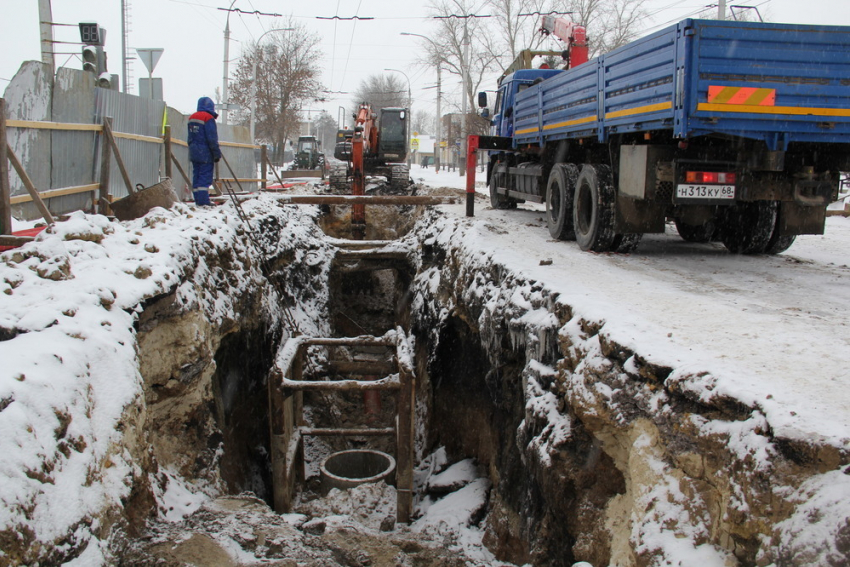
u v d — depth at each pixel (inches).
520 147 498.9
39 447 139.4
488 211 575.8
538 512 200.8
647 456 142.0
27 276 199.3
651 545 126.6
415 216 718.5
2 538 121.7
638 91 283.4
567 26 512.4
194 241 290.8
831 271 290.4
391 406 506.0
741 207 342.3
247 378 344.5
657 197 290.8
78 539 141.0
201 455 249.0
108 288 202.8
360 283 711.7
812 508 99.7
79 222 235.9
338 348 553.9
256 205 484.1
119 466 167.3
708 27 242.2
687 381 135.8
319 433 360.8
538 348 216.1
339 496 328.2
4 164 239.1
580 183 343.3
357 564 205.9
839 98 254.8
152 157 422.6
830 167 283.4
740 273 281.4
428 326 448.1
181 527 191.2
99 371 174.9
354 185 722.8
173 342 235.9
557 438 180.5
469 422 354.6
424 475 370.0
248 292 345.7
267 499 335.0
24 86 283.0
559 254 325.4
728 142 281.9
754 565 109.0
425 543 247.9
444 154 2819.9
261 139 1694.1
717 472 121.9
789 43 249.4
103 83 412.8
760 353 151.9
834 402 119.3
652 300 212.2
